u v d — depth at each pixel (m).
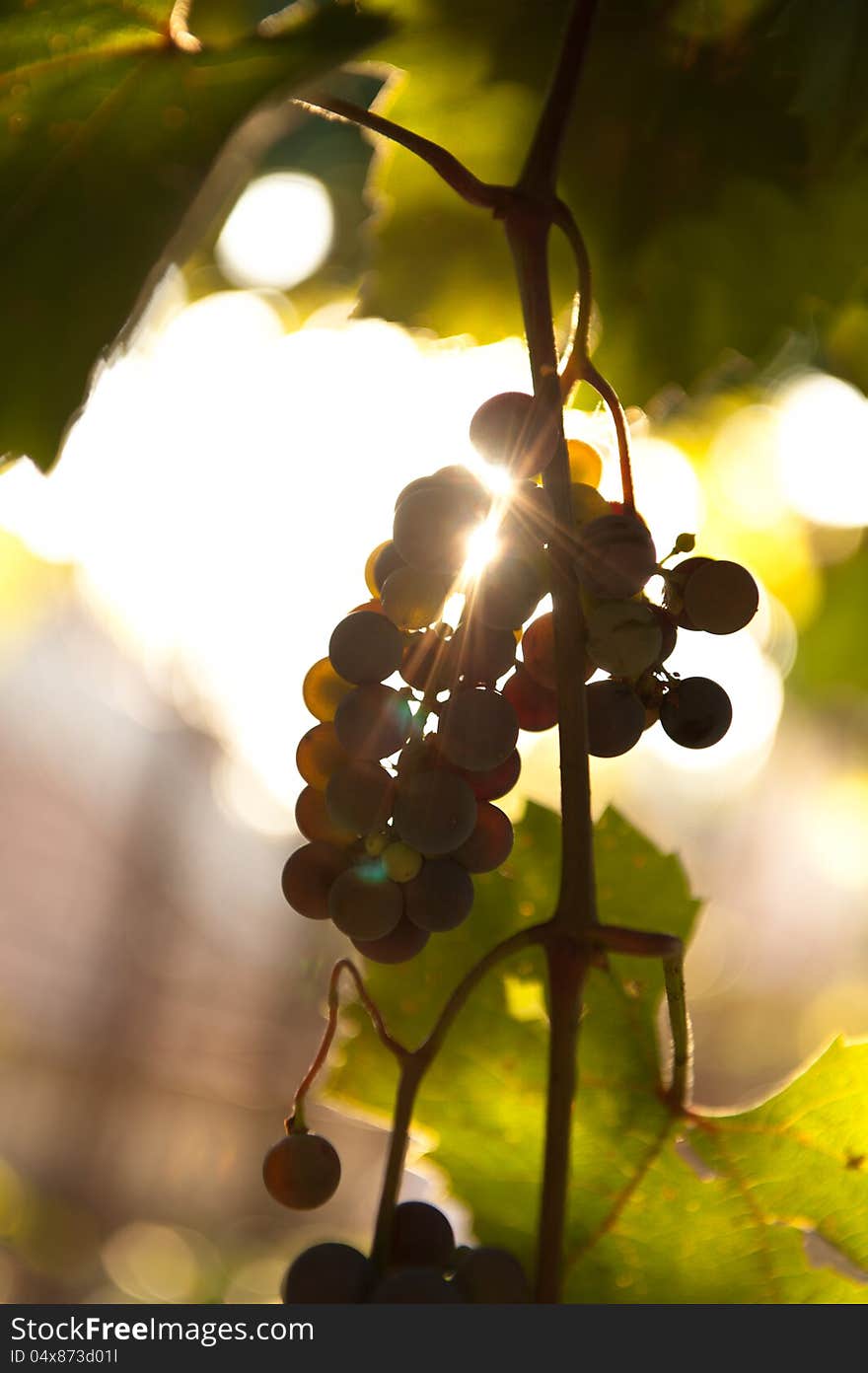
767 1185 0.62
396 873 0.56
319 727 0.58
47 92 0.56
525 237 0.58
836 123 0.72
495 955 0.55
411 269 0.76
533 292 0.57
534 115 0.73
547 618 0.58
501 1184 0.63
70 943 6.73
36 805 7.50
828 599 1.33
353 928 0.56
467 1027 0.63
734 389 1.02
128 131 0.56
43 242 0.56
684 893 0.63
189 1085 5.19
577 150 0.73
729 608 0.57
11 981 6.18
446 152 0.58
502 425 0.56
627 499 0.58
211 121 0.56
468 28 0.72
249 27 0.72
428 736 0.56
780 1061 5.10
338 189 1.16
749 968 5.55
